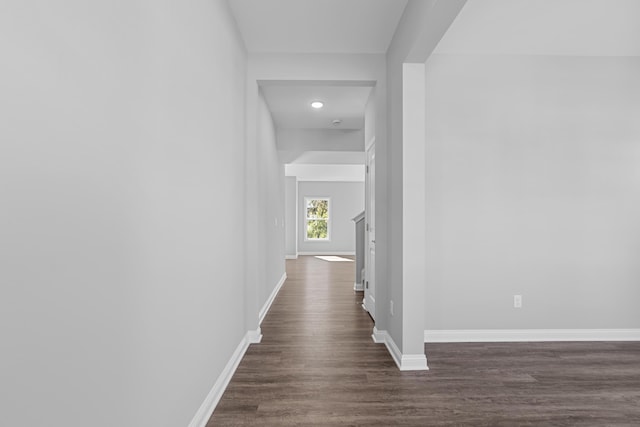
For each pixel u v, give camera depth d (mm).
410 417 1987
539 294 3316
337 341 3260
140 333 1251
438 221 3297
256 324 3258
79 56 924
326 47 3176
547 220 3328
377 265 3250
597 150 3344
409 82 2668
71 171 901
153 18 1343
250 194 3246
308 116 5133
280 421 1944
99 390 1022
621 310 3328
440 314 3295
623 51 3262
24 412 771
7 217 726
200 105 1889
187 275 1699
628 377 2518
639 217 3348
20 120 750
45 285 824
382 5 2551
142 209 1257
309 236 12602
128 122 1165
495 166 3316
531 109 3330
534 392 2289
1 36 705
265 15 2666
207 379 2006
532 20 2729
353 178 11859
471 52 3287
